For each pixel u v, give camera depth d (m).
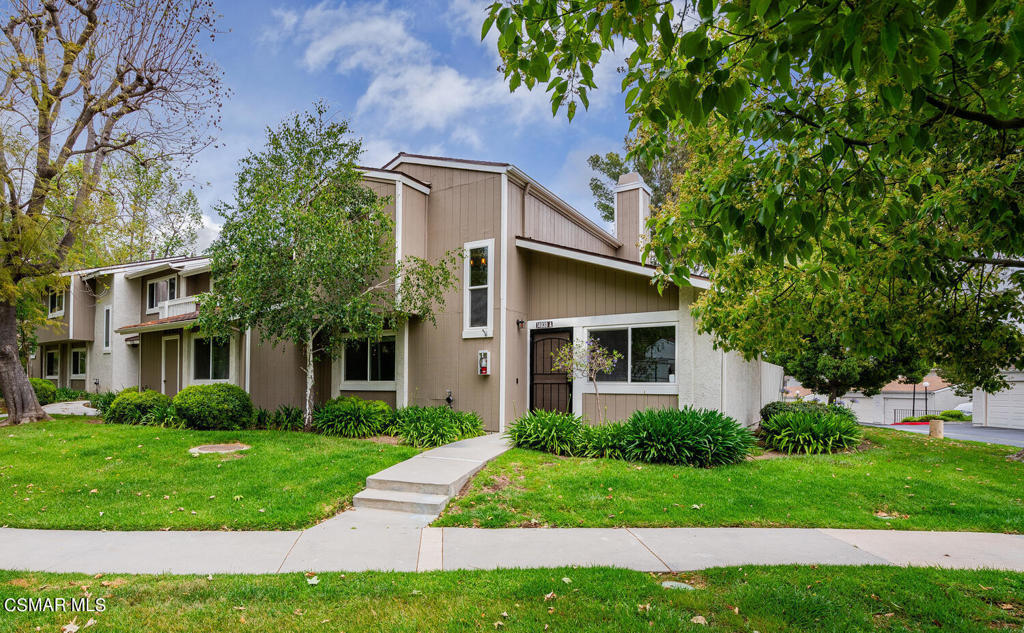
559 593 3.90
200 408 11.44
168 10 12.30
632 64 3.03
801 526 5.81
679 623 3.44
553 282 11.88
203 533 5.50
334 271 9.75
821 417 10.39
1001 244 3.89
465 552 4.92
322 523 5.90
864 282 4.43
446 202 12.31
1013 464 9.08
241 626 3.43
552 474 7.59
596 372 11.04
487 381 11.36
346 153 10.99
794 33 2.23
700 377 9.88
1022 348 5.10
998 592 4.00
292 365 13.98
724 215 3.15
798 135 3.11
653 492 6.81
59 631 3.36
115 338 20.69
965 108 3.27
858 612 3.62
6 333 13.22
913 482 7.58
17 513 6.07
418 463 7.87
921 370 12.72
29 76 11.79
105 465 8.22
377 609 3.67
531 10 2.90
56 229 13.33
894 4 1.90
